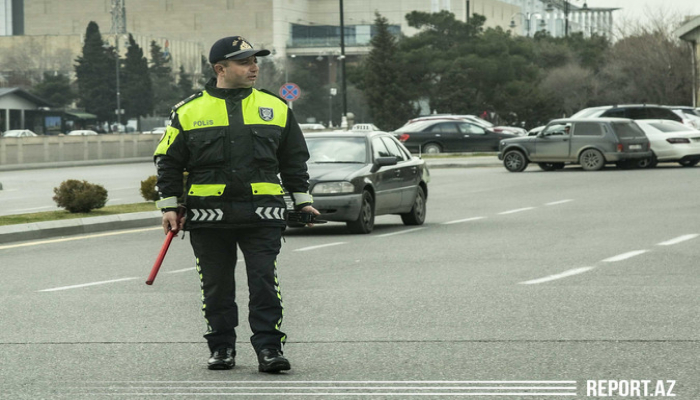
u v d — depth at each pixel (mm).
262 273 10359
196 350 12039
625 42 122062
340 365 11078
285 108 10562
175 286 17609
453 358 11375
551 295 15922
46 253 23141
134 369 11000
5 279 18812
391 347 12047
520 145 55375
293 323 13758
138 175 64562
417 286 17125
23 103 155875
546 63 150750
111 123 181000
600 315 14047
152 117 191250
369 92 140125
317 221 26359
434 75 139625
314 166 27312
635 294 15906
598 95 136250
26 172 70688
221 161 10211
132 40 182875
